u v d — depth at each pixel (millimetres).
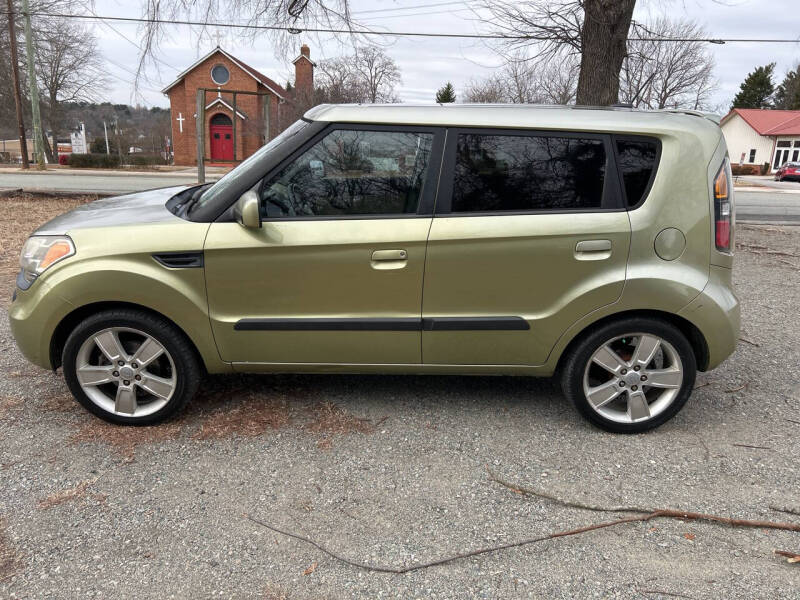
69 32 39656
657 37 14586
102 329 3230
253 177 3174
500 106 3268
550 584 2307
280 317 3236
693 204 3154
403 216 3162
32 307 3195
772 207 16266
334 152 3170
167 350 3271
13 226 9258
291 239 3133
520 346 3279
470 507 2756
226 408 3615
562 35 11680
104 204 3818
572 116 3186
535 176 3168
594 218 3137
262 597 2219
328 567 2375
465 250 3135
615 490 2898
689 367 3299
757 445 3332
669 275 3154
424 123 3150
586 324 3229
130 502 2734
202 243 3137
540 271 3166
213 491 2830
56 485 2840
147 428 3371
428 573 2354
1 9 28938
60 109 45250
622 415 3414
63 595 2199
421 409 3670
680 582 2326
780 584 2316
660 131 3143
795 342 4996
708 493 2881
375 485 2902
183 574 2318
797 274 7594
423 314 3230
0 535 2500
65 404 3629
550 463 3117
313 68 33062
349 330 3238
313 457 3127
